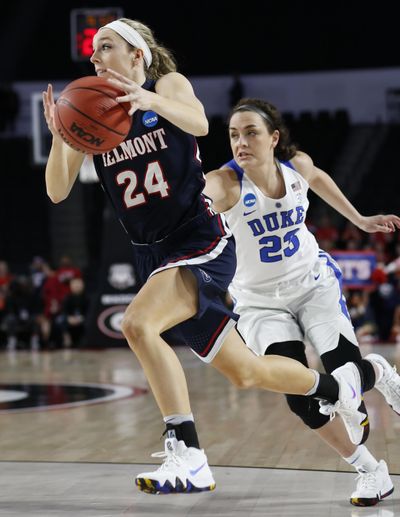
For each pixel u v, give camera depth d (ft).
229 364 15.10
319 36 104.22
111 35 15.28
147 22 105.60
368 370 17.19
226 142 101.50
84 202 101.30
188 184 15.34
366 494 15.90
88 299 70.54
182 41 105.70
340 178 98.32
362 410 17.01
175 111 13.92
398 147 100.07
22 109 107.55
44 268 73.36
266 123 17.25
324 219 79.66
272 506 15.90
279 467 19.90
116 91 14.10
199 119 14.28
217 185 17.25
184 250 15.31
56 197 16.11
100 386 40.91
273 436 24.84
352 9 102.94
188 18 105.40
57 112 14.17
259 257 17.75
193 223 15.39
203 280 14.92
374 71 104.17
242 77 106.11
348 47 103.60
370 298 66.03
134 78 15.37
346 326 17.78
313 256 18.30
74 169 16.15
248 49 105.40
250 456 21.47
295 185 17.75
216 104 105.91
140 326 14.49
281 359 15.80
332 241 74.84
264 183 17.61
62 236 99.09
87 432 26.23
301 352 17.75
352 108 104.78
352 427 16.35
